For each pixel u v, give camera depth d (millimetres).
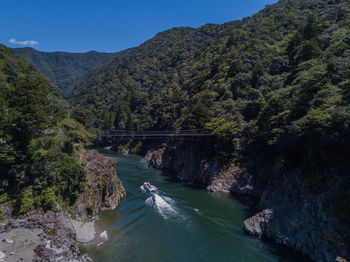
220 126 56562
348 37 50500
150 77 189375
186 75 126438
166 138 88875
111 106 157625
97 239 27938
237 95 72625
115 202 39812
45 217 25641
